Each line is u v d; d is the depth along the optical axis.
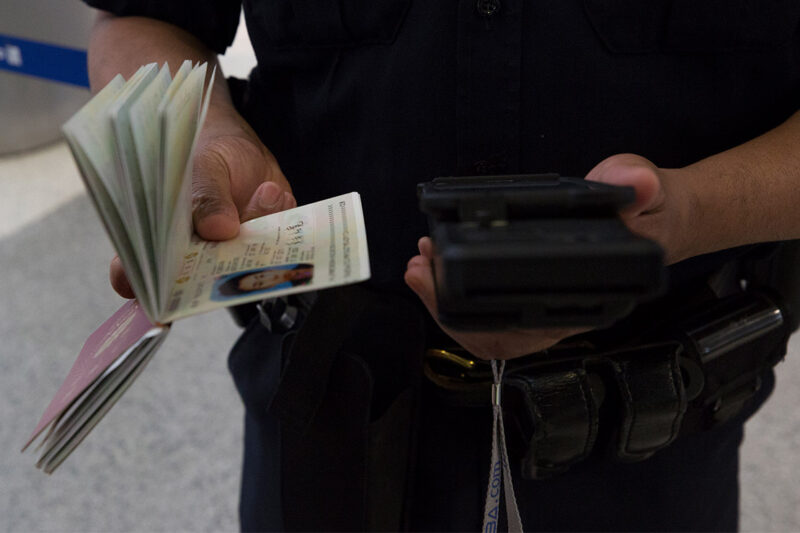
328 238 0.49
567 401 0.63
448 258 0.32
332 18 0.64
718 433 0.74
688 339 0.67
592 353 0.67
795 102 0.63
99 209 0.38
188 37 0.80
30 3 2.67
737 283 0.76
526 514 0.72
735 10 0.57
